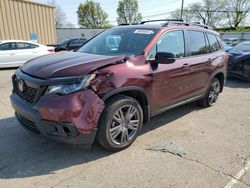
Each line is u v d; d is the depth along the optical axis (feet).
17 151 11.92
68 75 10.27
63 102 9.98
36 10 54.80
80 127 10.28
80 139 10.54
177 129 14.98
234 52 30.48
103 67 11.00
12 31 51.11
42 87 10.23
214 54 18.20
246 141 13.61
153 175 10.32
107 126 11.21
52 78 10.23
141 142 13.12
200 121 16.39
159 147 12.62
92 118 10.51
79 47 15.69
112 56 12.21
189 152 12.21
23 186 9.52
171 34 14.55
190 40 15.93
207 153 12.17
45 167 10.74
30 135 13.48
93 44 15.08
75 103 10.09
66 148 12.25
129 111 12.05
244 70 28.43
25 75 11.19
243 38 122.62
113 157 11.60
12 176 10.09
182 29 15.49
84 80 10.31
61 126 10.11
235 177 10.32
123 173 10.42
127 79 11.51
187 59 15.34
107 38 14.99
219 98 22.26
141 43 13.35
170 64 13.89
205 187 9.67
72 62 11.35
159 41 13.64
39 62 12.04
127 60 11.96
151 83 12.76
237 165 11.19
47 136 10.47
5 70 36.50
